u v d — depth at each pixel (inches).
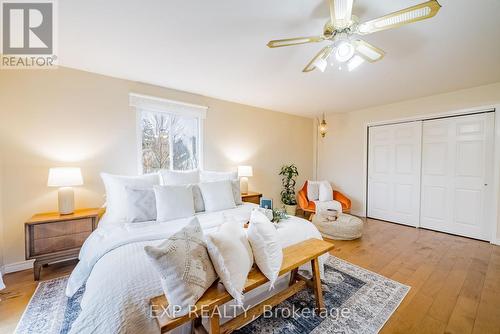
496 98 115.0
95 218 88.2
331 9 52.3
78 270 60.2
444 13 60.2
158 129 124.2
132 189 86.3
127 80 110.7
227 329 48.9
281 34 71.6
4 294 71.3
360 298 70.7
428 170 142.3
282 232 74.4
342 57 64.1
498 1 55.2
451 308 65.7
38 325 58.1
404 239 124.4
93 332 36.5
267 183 176.1
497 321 60.1
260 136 169.9
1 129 84.4
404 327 58.4
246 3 57.2
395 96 139.3
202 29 68.9
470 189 126.1
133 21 64.7
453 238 125.8
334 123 195.0
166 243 40.8
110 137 106.5
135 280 44.2
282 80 111.5
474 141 124.1
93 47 79.6
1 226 84.1
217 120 144.6
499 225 115.7
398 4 57.3
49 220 80.0
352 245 115.5
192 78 109.3
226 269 44.6
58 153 94.5
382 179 165.2
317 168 209.8
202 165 137.9
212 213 94.0
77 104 98.2
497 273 86.0
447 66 94.2
